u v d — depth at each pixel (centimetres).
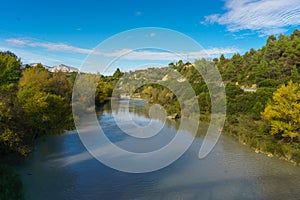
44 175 1561
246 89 3956
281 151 2028
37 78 3256
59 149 2084
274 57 5025
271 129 2262
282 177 1636
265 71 4241
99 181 1513
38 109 1981
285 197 1377
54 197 1309
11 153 1691
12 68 3139
